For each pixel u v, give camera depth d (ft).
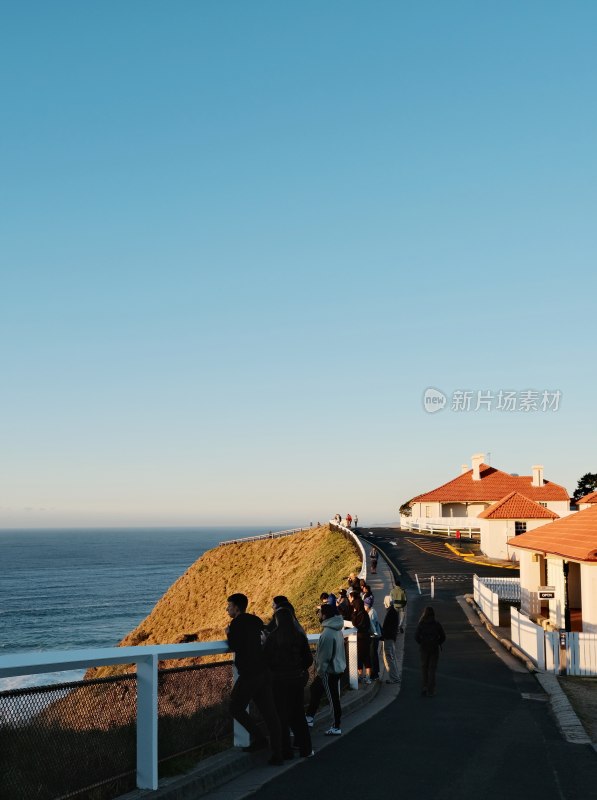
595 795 27.02
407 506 321.32
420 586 134.51
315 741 35.78
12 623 381.40
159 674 27.17
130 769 24.77
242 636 30.48
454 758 32.53
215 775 27.55
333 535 228.43
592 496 171.73
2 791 20.30
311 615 122.21
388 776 29.27
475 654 71.05
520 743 35.83
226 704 31.58
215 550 290.15
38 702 21.83
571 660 60.54
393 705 47.03
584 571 72.02
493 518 184.24
